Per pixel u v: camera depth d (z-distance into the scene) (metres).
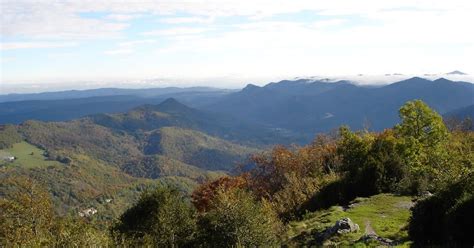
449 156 39.72
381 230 23.81
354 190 37.22
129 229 29.16
